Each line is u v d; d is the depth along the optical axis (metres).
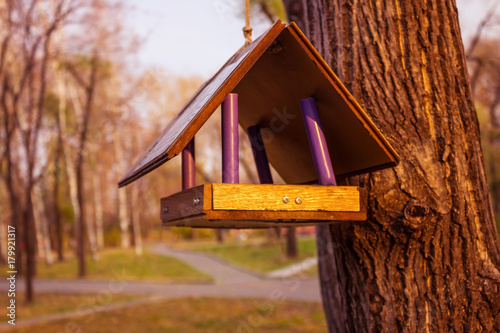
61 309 13.88
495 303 2.31
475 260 2.34
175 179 37.50
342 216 2.23
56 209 34.44
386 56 2.45
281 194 2.17
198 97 2.83
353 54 2.50
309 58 2.22
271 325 10.76
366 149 2.33
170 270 26.48
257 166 3.02
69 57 17.69
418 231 2.32
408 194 2.33
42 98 14.66
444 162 2.37
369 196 2.35
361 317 2.46
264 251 30.36
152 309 13.52
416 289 2.33
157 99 26.67
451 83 2.45
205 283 21.06
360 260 2.42
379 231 2.37
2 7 13.73
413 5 2.48
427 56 2.45
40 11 13.77
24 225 15.51
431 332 2.30
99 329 10.85
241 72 2.16
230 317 11.94
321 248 3.93
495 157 11.68
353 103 2.23
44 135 18.95
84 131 19.86
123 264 29.48
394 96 2.42
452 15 2.52
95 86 20.00
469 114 2.46
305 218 2.19
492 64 13.97
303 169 3.13
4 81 14.54
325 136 2.54
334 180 2.35
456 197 2.35
